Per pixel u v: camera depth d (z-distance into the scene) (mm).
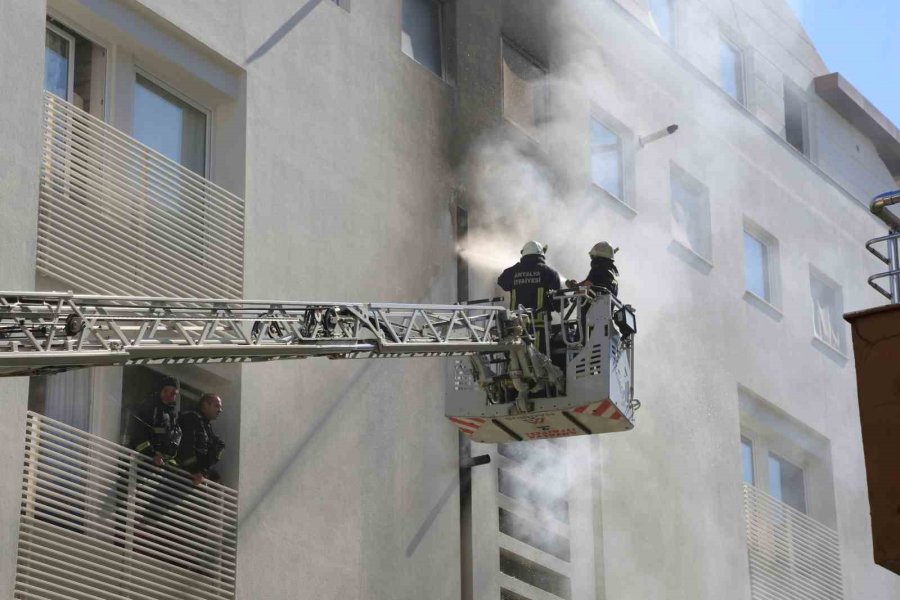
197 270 19312
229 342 15141
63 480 16844
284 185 20766
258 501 19188
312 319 15836
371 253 21906
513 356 17891
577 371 18031
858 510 32500
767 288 31891
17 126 17281
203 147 20547
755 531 29062
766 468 30688
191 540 18375
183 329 14633
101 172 18688
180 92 20359
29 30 17672
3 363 13148
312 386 20406
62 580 16750
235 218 19938
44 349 13672
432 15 24922
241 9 20844
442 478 22188
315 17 21969
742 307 30219
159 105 20078
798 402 31312
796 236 32781
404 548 21172
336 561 20016
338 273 21250
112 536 17484
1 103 17141
